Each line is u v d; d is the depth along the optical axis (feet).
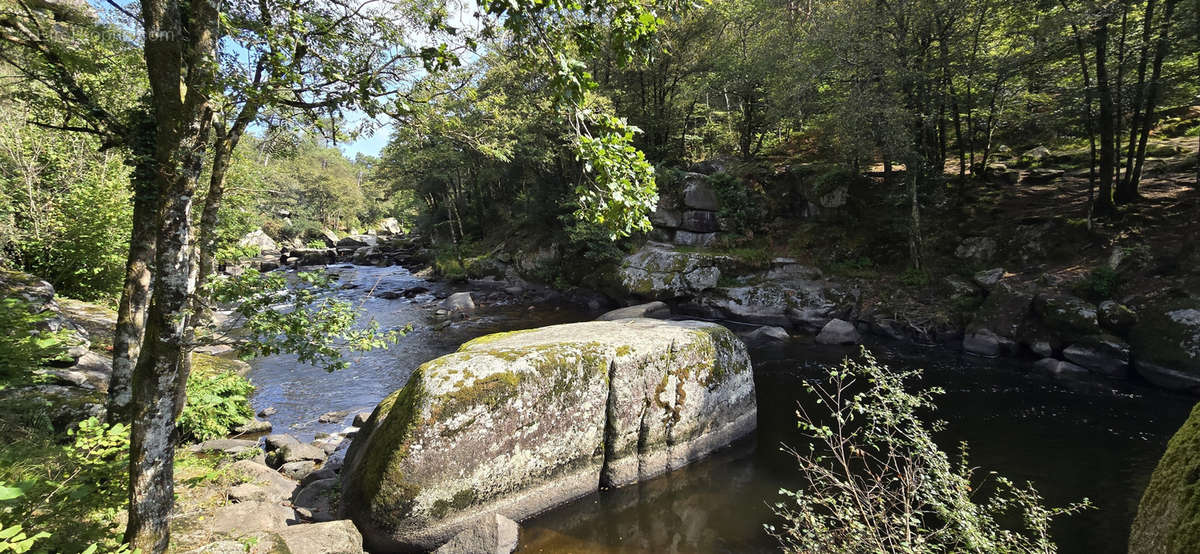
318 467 24.39
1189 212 43.45
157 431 11.14
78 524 11.43
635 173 11.14
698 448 24.85
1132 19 44.62
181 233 10.87
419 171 108.99
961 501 12.19
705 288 60.13
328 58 14.17
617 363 22.48
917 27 50.80
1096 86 45.11
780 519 20.17
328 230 199.31
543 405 20.36
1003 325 42.16
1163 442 25.79
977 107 59.41
